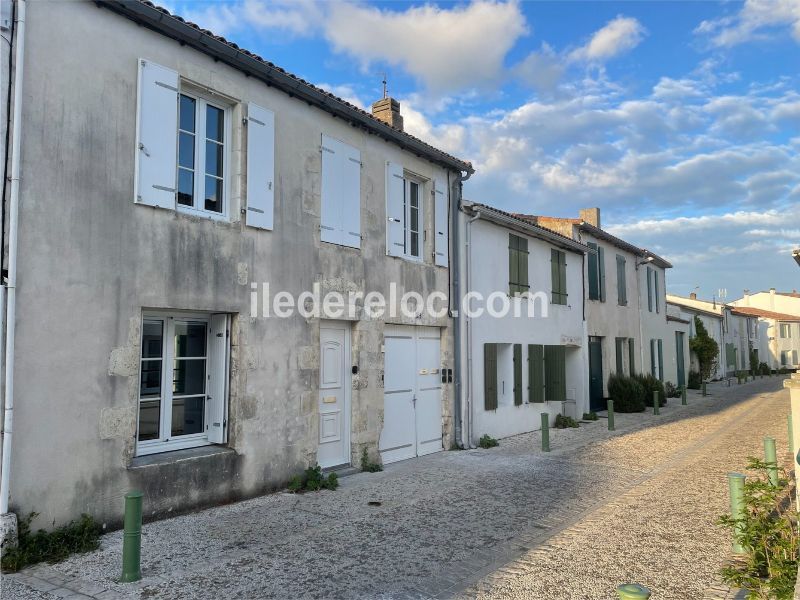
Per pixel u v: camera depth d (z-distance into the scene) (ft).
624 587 8.82
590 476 28.12
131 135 19.24
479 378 38.47
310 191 26.23
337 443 27.86
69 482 17.12
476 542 18.25
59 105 17.35
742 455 34.09
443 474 28.25
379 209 30.53
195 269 21.02
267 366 23.63
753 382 112.78
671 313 91.04
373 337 29.55
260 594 14.14
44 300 16.75
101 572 15.19
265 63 23.21
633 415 56.13
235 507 21.47
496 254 41.27
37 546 15.94
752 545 14.53
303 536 18.51
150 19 19.51
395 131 30.45
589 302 56.65
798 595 9.74
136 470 18.85
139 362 19.19
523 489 25.32
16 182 16.11
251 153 23.36
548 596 14.20
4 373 15.71
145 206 19.54
